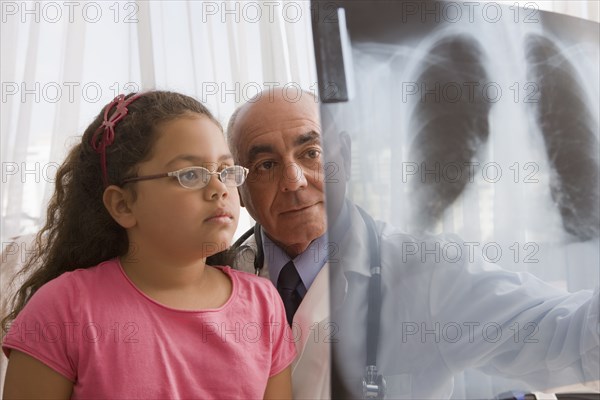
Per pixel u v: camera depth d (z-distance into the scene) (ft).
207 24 4.52
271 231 3.26
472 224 2.60
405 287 2.50
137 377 2.46
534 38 2.79
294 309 3.27
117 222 2.74
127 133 2.69
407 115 2.52
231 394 2.57
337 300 2.42
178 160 2.60
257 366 2.68
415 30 2.55
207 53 4.54
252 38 4.55
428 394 2.54
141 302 2.61
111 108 2.86
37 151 4.50
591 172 2.83
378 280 2.47
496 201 2.64
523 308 2.66
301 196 3.18
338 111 2.43
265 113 3.18
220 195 2.60
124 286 2.64
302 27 4.55
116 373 2.45
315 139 3.20
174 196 2.57
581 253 2.77
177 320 2.61
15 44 4.41
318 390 2.95
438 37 2.59
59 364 2.44
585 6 4.94
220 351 2.61
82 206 2.92
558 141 2.77
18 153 4.35
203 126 2.68
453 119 2.59
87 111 4.45
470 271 2.60
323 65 2.42
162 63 4.42
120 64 4.48
